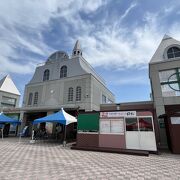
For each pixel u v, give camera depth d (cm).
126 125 1095
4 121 1814
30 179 476
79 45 2761
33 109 2041
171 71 1480
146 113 1064
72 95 2039
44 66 2516
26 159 754
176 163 724
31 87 2427
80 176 516
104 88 2492
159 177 521
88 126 1205
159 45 1725
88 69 2430
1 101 2909
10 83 3216
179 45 1584
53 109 1920
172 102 1389
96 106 2066
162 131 1349
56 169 591
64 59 2381
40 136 1873
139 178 508
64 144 1273
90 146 1149
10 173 530
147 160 784
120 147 1064
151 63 1562
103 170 590
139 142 1027
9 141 1548
